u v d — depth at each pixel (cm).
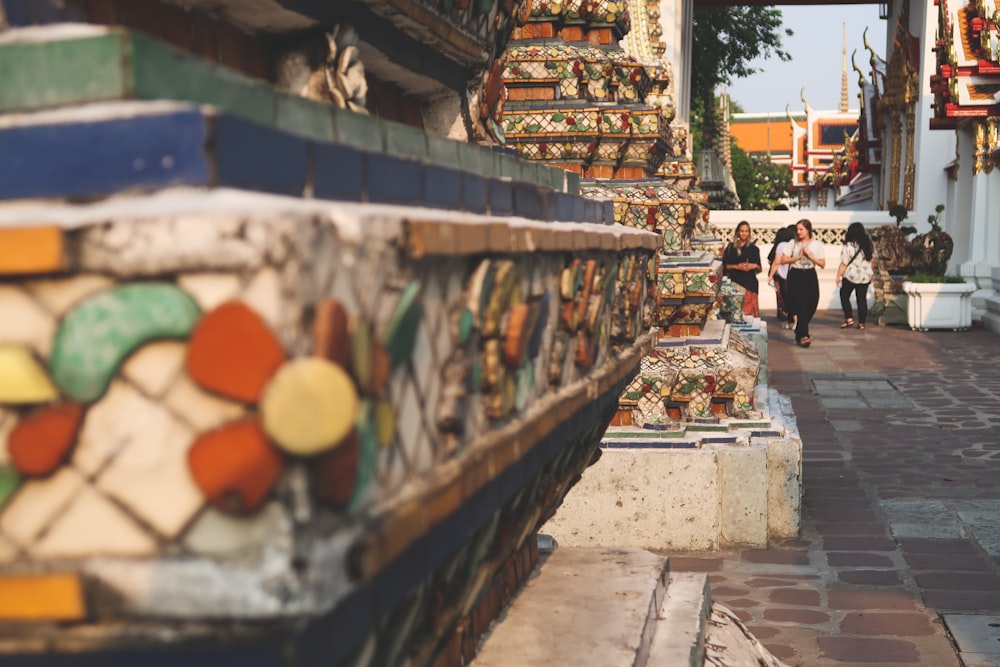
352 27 204
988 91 2067
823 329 1938
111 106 115
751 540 647
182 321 109
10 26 126
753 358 738
